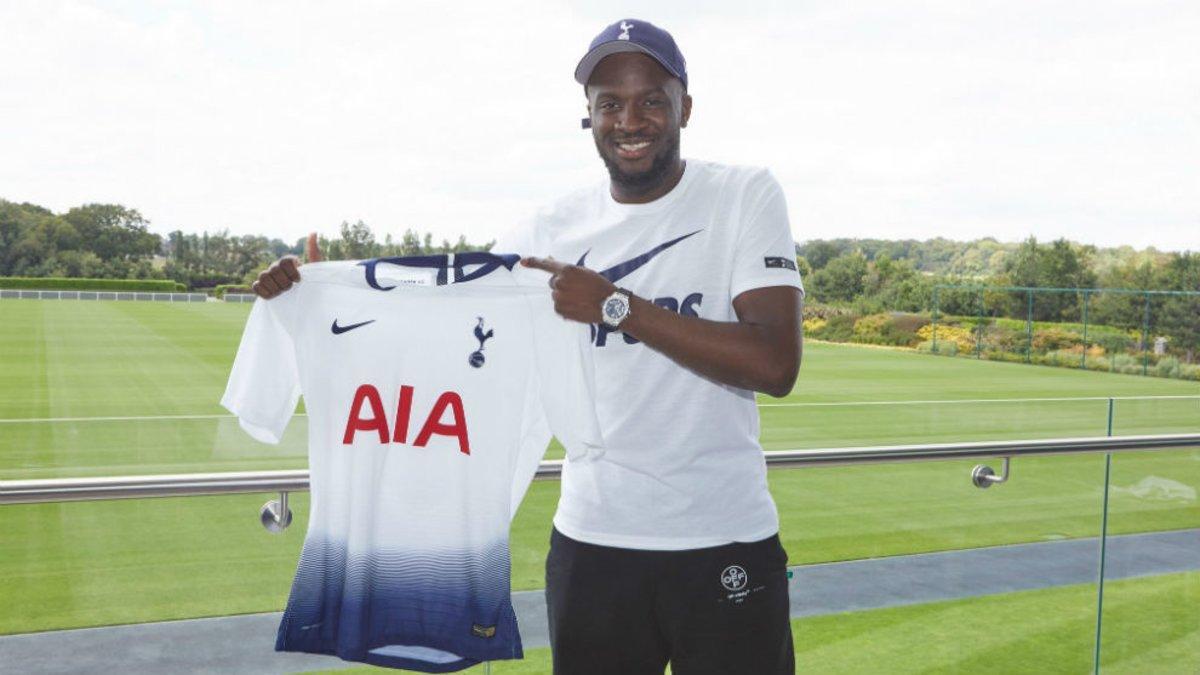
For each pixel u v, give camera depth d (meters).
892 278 50.94
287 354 1.83
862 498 4.66
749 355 1.59
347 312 1.80
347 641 1.81
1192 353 31.23
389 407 1.81
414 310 1.80
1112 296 34.09
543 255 1.93
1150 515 3.21
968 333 40.00
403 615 1.83
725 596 1.73
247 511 2.77
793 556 4.25
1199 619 3.25
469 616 1.82
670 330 1.58
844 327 47.84
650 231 1.81
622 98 1.74
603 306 1.59
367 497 1.81
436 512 1.82
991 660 3.20
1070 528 3.36
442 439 1.81
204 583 2.71
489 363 1.80
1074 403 5.60
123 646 2.68
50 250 105.12
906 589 3.64
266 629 2.73
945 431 9.75
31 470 4.05
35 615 2.66
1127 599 3.21
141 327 43.12
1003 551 3.60
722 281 1.77
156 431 3.87
